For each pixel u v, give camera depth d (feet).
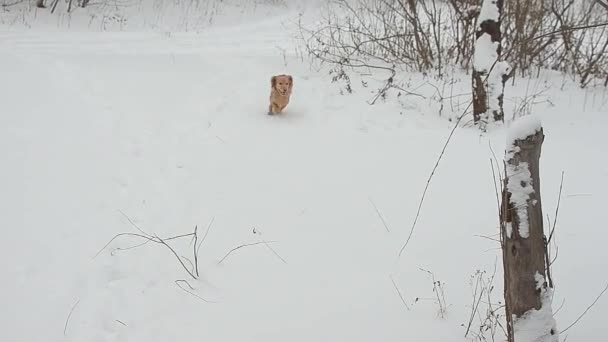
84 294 12.59
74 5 47.62
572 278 13.19
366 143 22.12
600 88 30.22
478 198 17.65
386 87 26.91
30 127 21.17
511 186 8.80
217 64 32.30
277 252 14.61
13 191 16.62
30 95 24.56
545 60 33.71
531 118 8.68
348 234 15.56
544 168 19.84
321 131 23.18
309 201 17.44
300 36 43.68
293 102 26.45
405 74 30.60
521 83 30.12
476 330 11.43
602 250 14.40
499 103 24.07
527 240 8.78
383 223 16.14
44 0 46.32
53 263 13.58
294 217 16.46
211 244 14.89
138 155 20.13
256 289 13.05
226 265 13.98
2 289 12.48
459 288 12.98
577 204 17.10
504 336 11.14
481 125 24.14
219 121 23.72
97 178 18.10
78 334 11.32
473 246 14.83
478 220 16.24
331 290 13.04
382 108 25.77
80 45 36.58
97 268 13.53
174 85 28.19
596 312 11.88
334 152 21.21
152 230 15.44
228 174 19.12
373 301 12.60
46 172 18.03
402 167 20.01
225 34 45.73
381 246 14.96
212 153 20.71
